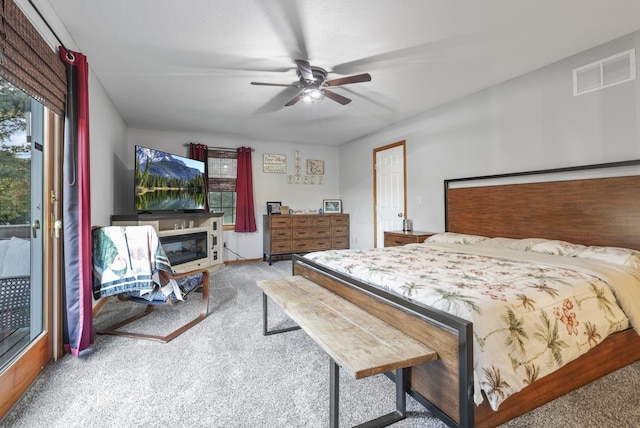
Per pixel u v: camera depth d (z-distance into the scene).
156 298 2.42
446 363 1.31
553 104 2.83
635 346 1.86
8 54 1.40
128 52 2.56
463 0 1.96
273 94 3.50
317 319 1.66
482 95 3.46
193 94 3.49
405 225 4.43
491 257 2.46
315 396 1.63
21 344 1.74
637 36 2.32
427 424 1.42
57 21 2.04
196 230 4.39
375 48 2.54
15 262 1.71
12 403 1.51
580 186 2.61
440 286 1.62
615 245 2.39
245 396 1.62
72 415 1.47
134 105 3.84
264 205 5.90
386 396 1.63
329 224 5.86
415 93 3.55
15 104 1.70
